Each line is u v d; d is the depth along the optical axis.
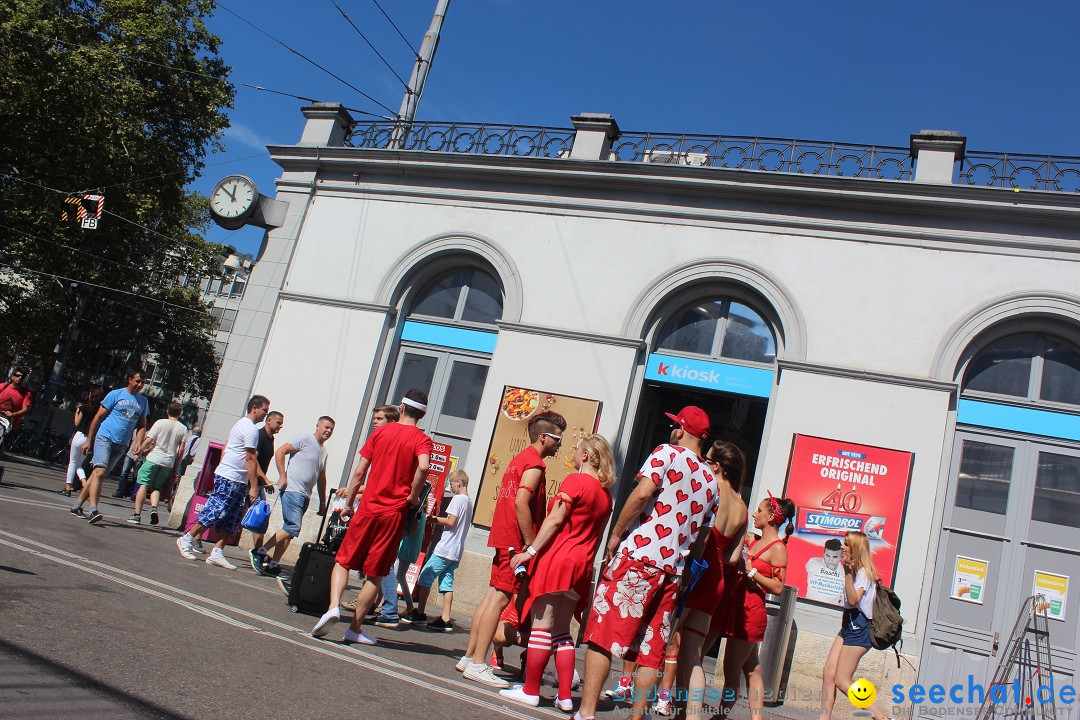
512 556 6.07
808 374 10.62
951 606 9.66
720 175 11.52
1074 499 9.63
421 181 13.50
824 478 10.20
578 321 11.94
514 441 11.70
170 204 27.34
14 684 3.54
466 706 5.02
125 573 6.93
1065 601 9.37
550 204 12.52
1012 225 10.34
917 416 10.11
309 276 13.79
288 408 13.25
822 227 11.08
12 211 24.28
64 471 25.73
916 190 10.59
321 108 14.55
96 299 37.16
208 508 9.38
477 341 12.80
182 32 26.58
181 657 4.55
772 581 5.89
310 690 4.46
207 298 59.06
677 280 11.55
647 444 12.30
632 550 4.80
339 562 6.27
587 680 4.77
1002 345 10.36
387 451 6.39
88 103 23.20
